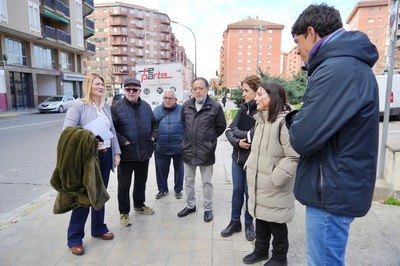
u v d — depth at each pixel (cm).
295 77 2028
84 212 314
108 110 352
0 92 2544
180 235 350
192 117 384
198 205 446
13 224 383
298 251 304
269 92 262
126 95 381
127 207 379
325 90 147
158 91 1175
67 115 318
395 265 271
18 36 2709
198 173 612
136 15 9281
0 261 298
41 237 348
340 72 146
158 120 468
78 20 3600
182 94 1163
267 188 264
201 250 315
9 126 1492
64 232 360
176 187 482
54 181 291
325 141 148
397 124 1230
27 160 763
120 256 306
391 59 413
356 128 147
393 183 400
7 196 508
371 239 312
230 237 343
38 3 2759
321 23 159
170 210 430
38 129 1382
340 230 162
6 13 2352
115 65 9125
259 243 287
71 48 3484
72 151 284
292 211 267
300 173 171
